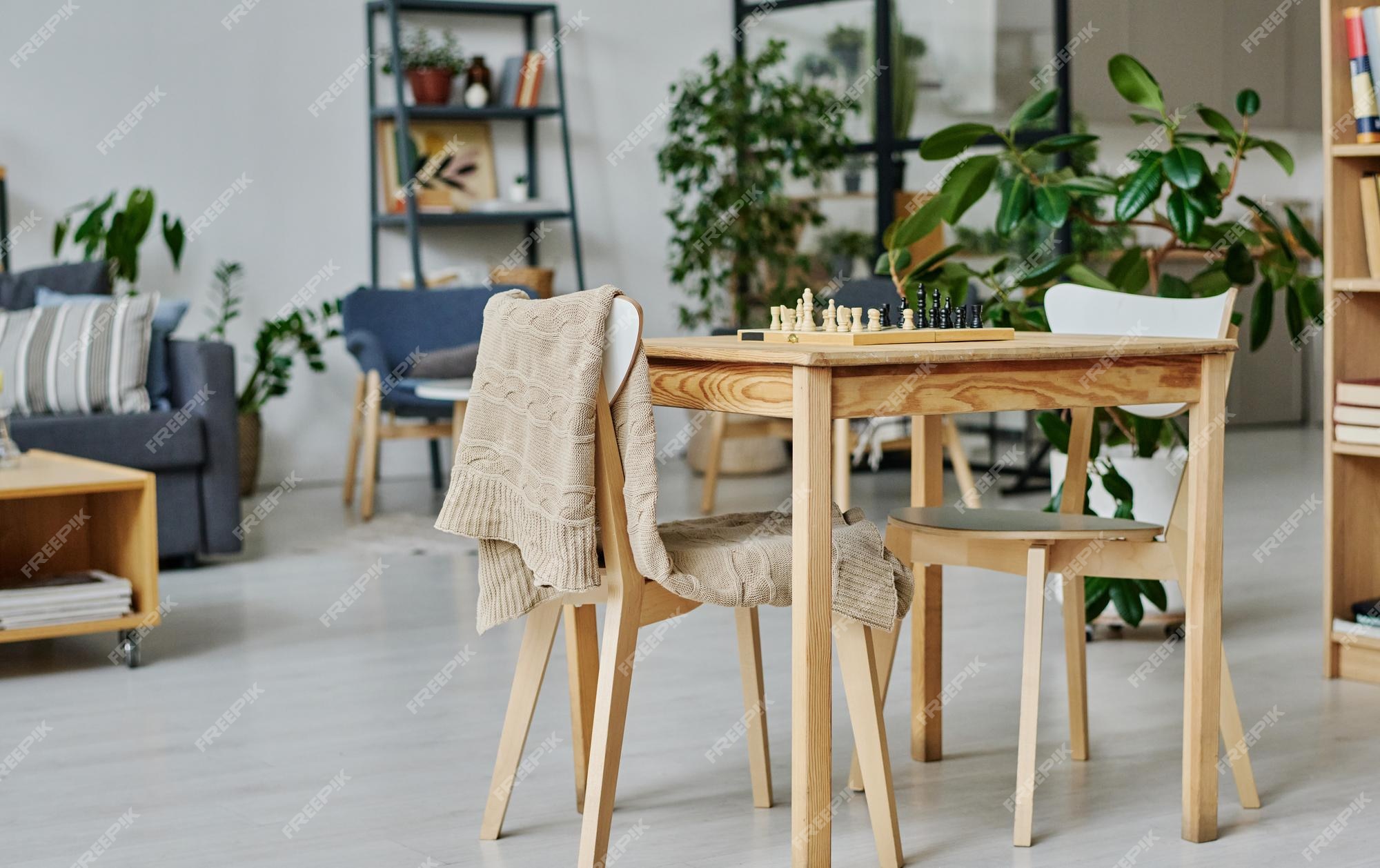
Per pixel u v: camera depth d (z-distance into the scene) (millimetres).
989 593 3736
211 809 2213
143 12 5676
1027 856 1976
